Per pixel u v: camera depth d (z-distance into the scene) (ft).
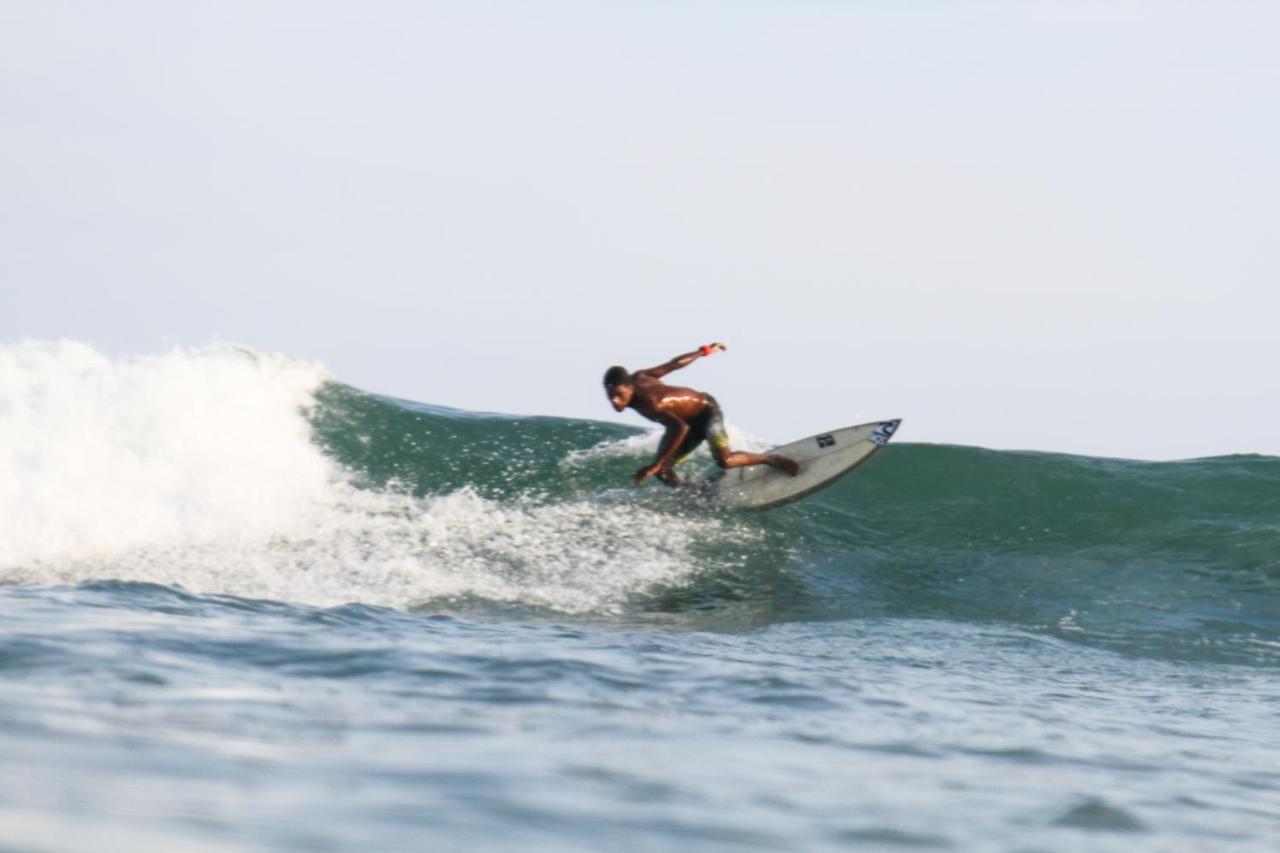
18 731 38.73
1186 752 58.18
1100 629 111.75
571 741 46.78
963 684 79.20
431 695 55.77
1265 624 114.42
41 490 124.47
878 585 124.06
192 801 30.40
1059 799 43.21
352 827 29.32
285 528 125.70
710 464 151.74
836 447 136.67
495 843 29.25
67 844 24.53
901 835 35.40
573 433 162.81
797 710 60.39
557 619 103.71
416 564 116.98
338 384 163.22
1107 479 151.84
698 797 37.86
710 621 106.42
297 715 47.67
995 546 136.46
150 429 139.03
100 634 63.57
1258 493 147.13
